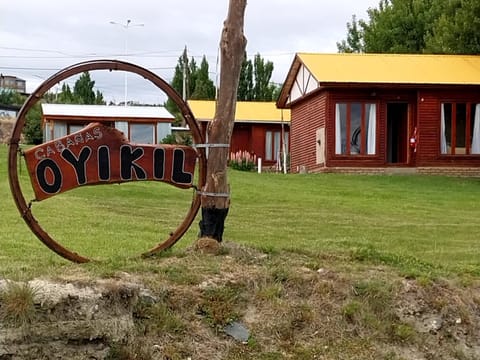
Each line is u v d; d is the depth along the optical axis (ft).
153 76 23.44
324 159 81.82
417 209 52.08
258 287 21.97
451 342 22.26
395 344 21.70
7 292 18.51
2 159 72.38
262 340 20.76
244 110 121.70
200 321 20.63
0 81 284.00
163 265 22.58
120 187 56.65
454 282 24.27
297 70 93.15
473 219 47.55
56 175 21.67
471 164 82.02
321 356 20.79
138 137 107.96
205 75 169.78
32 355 18.28
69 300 18.98
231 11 24.31
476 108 82.33
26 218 21.54
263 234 38.06
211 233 25.00
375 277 23.39
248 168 98.37
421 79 80.94
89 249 29.96
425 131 81.46
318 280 22.77
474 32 99.81
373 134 81.66
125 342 19.25
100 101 185.16
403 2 135.95
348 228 41.88
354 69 83.97
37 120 120.47
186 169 24.03
